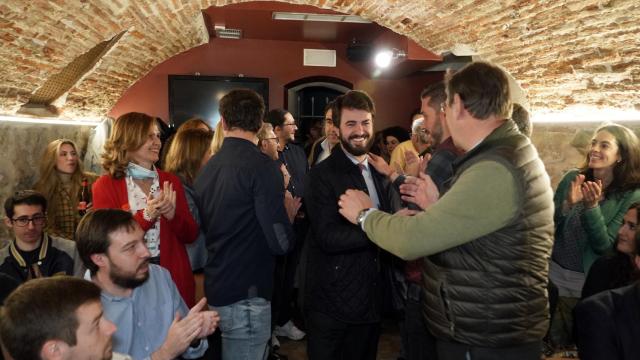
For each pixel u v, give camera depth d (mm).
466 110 1637
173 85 8219
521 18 4395
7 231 4496
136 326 1969
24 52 4363
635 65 3822
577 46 4188
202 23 6785
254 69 8523
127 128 2537
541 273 1625
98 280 1918
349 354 2656
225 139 2461
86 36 4945
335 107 2637
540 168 1619
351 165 2562
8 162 4641
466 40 5375
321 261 2527
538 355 1668
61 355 1340
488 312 1574
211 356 2520
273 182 2393
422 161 2598
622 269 2461
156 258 2521
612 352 1633
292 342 4453
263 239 2424
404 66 7695
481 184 1507
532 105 5168
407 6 5270
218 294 2402
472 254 1574
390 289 2682
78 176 4324
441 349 1708
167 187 2410
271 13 6797
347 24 7383
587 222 3059
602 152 3160
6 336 1338
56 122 5801
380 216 1720
